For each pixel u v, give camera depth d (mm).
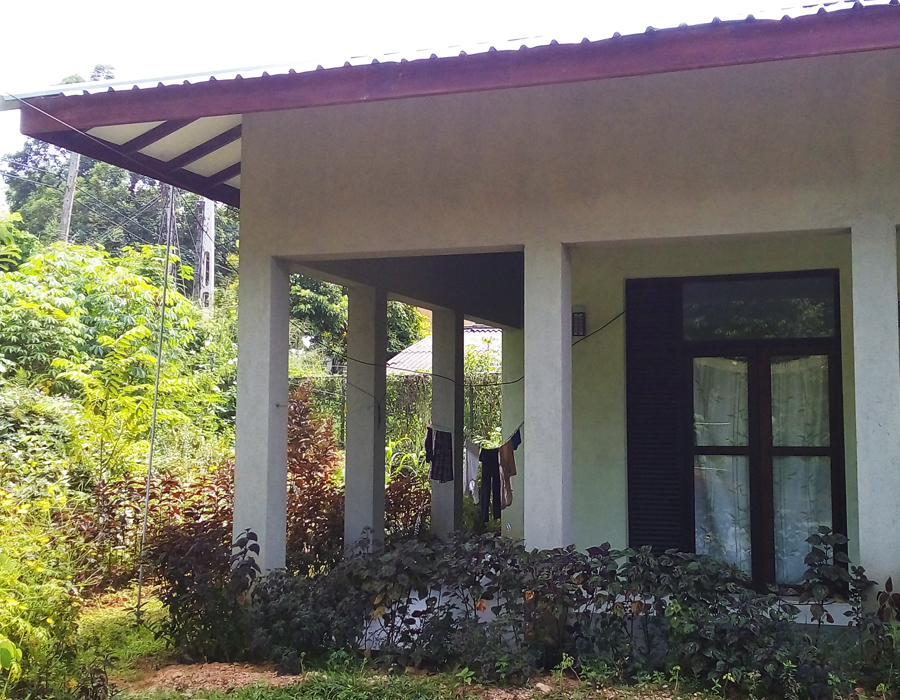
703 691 4699
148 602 7258
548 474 5617
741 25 4332
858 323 5152
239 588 5723
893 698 4488
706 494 7227
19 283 12094
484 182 5902
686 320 7348
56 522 7668
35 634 4840
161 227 20469
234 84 5188
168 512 8344
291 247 6289
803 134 5312
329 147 6242
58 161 23078
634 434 7375
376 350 8398
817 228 5266
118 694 4973
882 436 5055
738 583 5461
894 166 5148
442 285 9523
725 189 5430
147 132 6496
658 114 5570
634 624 5352
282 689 4984
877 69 5199
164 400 11406
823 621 5609
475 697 4738
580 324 7504
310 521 8852
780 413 7086
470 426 17062
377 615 5293
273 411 6309
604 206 5648
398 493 10359
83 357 11672
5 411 9758
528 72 4742
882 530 5016
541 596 4992
